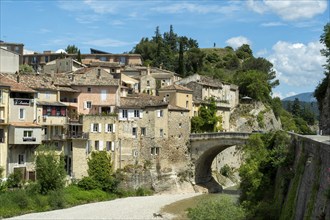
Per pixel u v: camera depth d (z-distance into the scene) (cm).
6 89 8788
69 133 9931
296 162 5778
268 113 16325
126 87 12538
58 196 8575
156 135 10894
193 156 11462
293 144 6150
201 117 12975
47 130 9650
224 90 15062
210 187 11519
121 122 10575
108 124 10419
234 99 15788
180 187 10994
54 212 8106
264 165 7056
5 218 7469
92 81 10981
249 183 7369
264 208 5972
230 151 13625
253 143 8238
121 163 10525
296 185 5144
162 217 8056
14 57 11344
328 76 7969
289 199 5188
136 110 10769
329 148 4091
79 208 8581
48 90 10031
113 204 9112
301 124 19088
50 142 9556
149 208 8831
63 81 10788
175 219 7925
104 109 10869
